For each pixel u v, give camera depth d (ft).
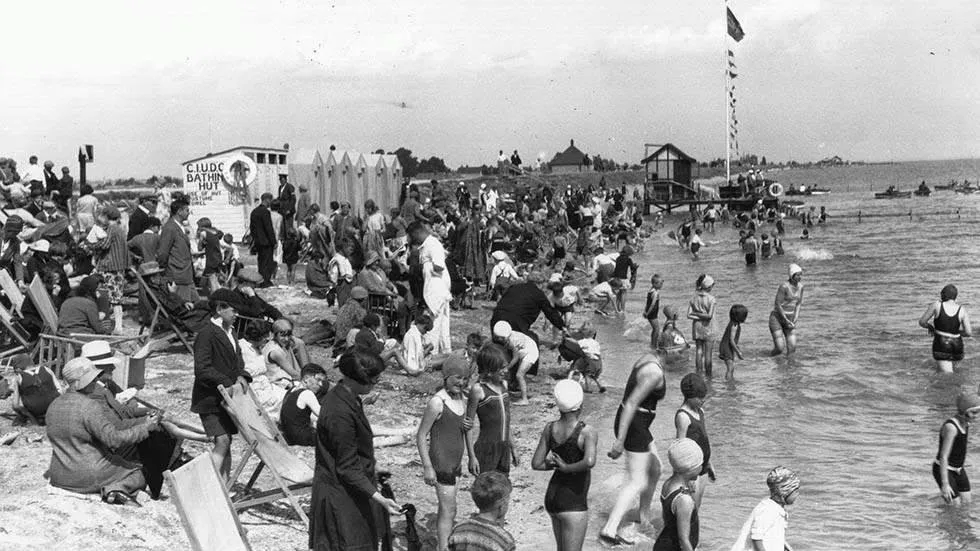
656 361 33.12
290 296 77.51
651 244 200.75
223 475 30.14
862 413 52.34
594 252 146.00
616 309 91.09
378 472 27.76
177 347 55.57
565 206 181.06
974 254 157.79
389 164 138.00
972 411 37.09
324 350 60.70
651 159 289.53
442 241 101.81
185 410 41.63
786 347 69.56
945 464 37.27
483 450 31.01
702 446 31.27
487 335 70.85
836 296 107.96
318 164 117.19
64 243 55.72
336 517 24.39
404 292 67.26
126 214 85.76
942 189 527.40
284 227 93.35
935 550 32.60
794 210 294.05
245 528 30.07
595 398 55.52
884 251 168.86
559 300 73.72
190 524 23.59
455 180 297.74
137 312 63.87
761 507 25.40
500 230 108.99
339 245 74.38
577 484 27.96
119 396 31.91
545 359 66.90
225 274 76.69
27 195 77.56
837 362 66.18
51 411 28.99
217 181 107.55
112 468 29.22
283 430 31.94
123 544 26.37
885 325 83.97
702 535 33.76
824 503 37.70
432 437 29.09
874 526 35.06
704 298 62.18
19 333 46.26
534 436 46.93
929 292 110.11
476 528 21.80
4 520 26.27
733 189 281.13
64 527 26.50
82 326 44.21
